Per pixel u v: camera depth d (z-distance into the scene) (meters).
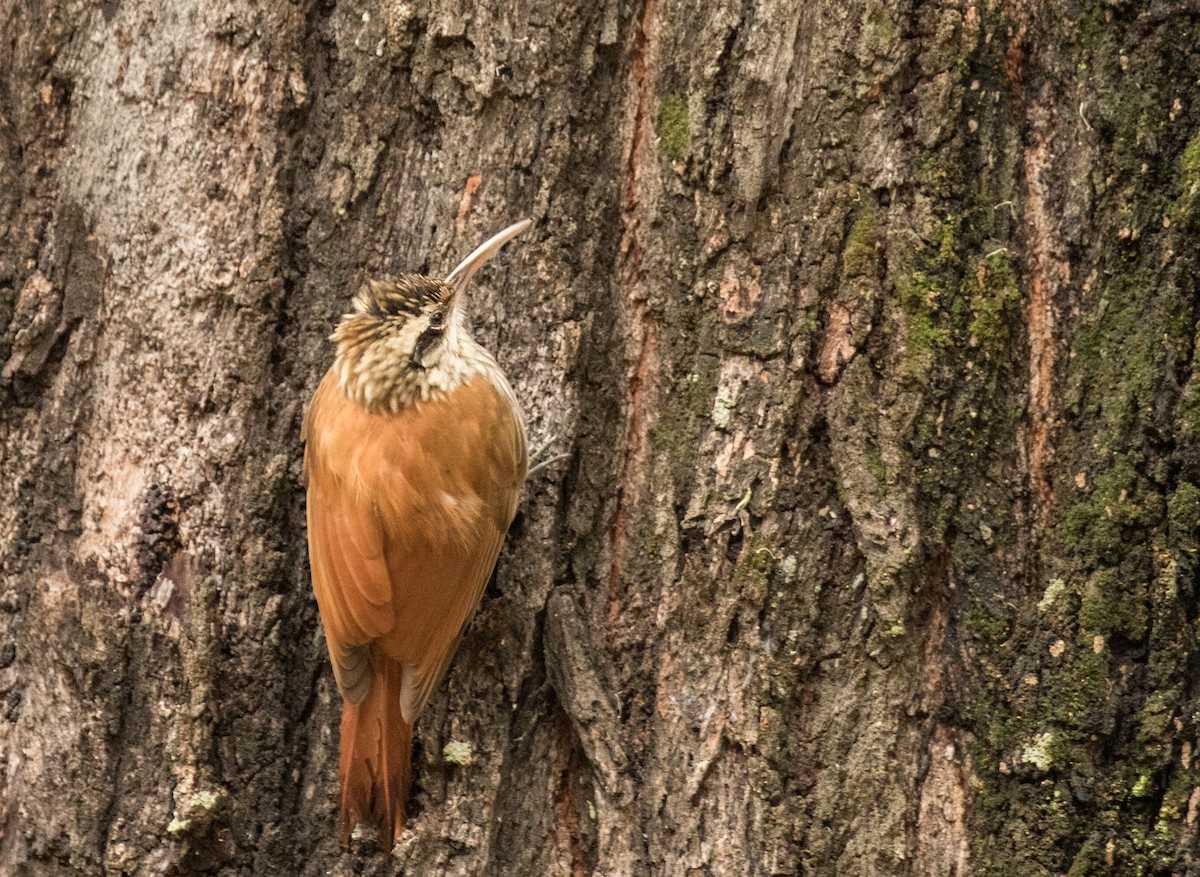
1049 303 7.19
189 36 7.75
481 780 7.48
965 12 7.22
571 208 7.70
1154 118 7.08
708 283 7.53
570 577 7.68
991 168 7.27
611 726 7.40
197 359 7.68
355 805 7.27
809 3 7.40
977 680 7.04
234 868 7.54
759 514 7.32
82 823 7.49
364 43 7.77
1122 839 6.79
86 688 7.56
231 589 7.60
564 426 7.70
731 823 7.20
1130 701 6.85
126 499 7.68
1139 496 6.92
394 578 7.35
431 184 7.79
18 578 7.87
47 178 8.02
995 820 6.95
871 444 7.19
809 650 7.21
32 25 8.04
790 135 7.41
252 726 7.59
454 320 7.65
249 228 7.71
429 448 7.36
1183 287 6.96
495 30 7.66
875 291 7.26
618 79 7.72
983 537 7.10
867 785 7.05
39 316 7.91
